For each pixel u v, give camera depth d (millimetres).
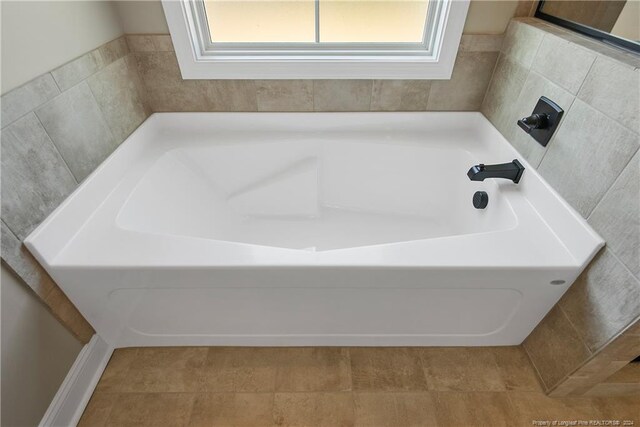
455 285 1015
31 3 902
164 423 1118
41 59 944
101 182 1173
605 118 895
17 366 903
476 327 1215
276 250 999
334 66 1427
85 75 1123
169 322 1184
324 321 1186
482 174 1210
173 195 1416
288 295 1063
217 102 1538
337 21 1412
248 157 1584
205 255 978
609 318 901
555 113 1071
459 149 1507
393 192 1680
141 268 954
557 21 1222
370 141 1570
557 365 1116
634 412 1144
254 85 1490
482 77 1486
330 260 968
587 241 938
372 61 1418
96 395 1177
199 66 1420
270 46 1464
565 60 1041
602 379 1074
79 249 991
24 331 915
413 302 1096
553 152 1091
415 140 1571
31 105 913
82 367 1127
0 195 824
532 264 960
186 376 1230
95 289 1021
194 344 1299
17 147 874
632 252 825
